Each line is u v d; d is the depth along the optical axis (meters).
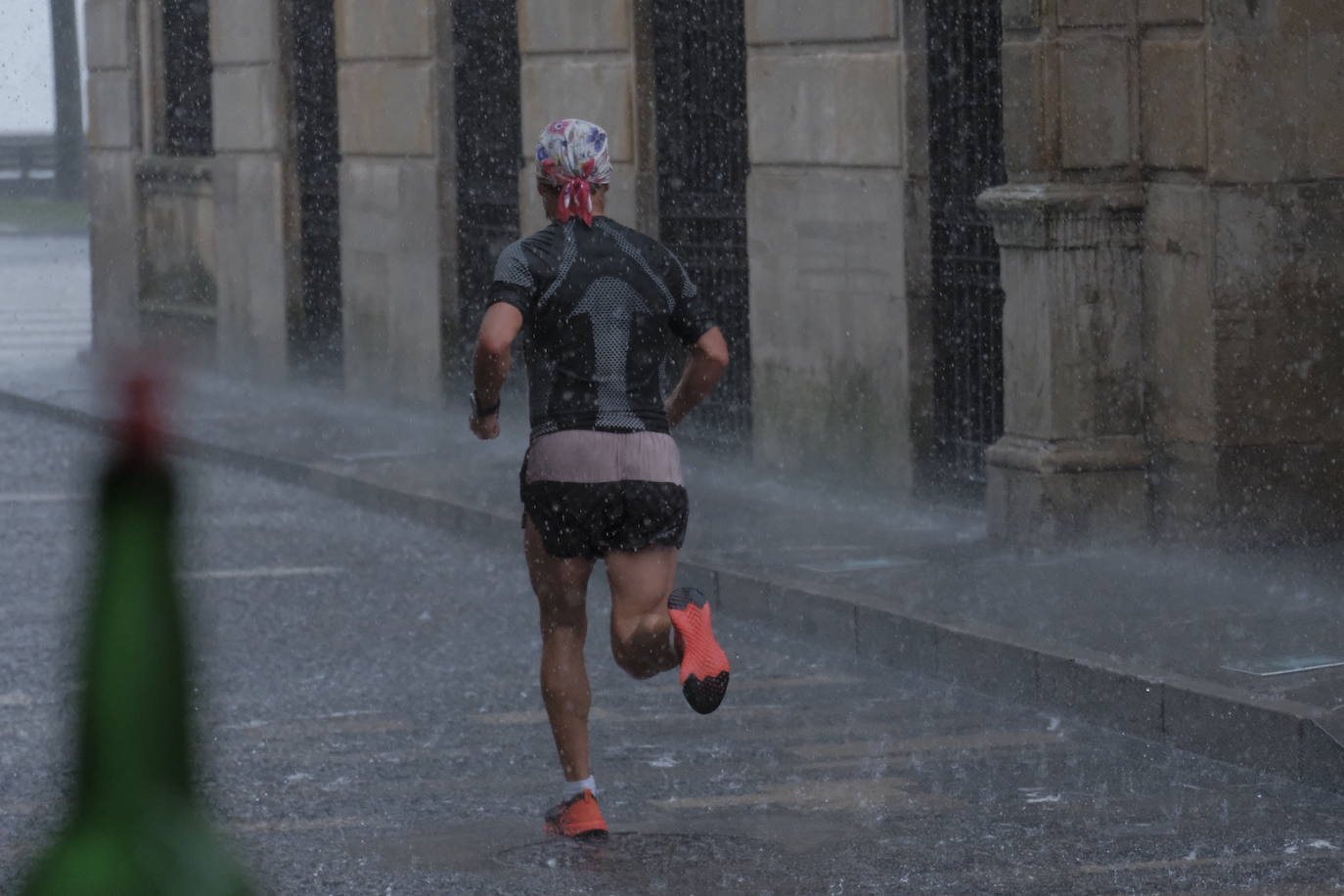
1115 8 22.75
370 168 41.44
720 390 32.81
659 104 32.91
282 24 44.81
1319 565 21.78
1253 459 22.53
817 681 18.48
